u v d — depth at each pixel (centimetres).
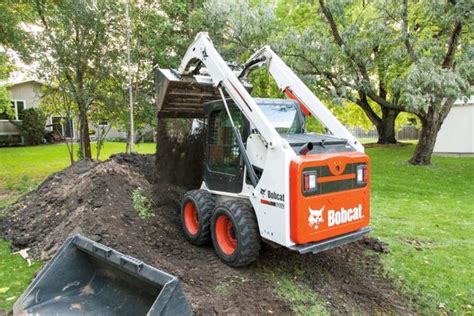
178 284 234
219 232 423
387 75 1115
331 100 1061
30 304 279
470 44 976
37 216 553
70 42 920
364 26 1032
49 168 1199
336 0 990
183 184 593
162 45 1004
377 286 396
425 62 887
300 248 341
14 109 2495
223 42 1030
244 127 407
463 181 980
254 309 330
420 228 588
